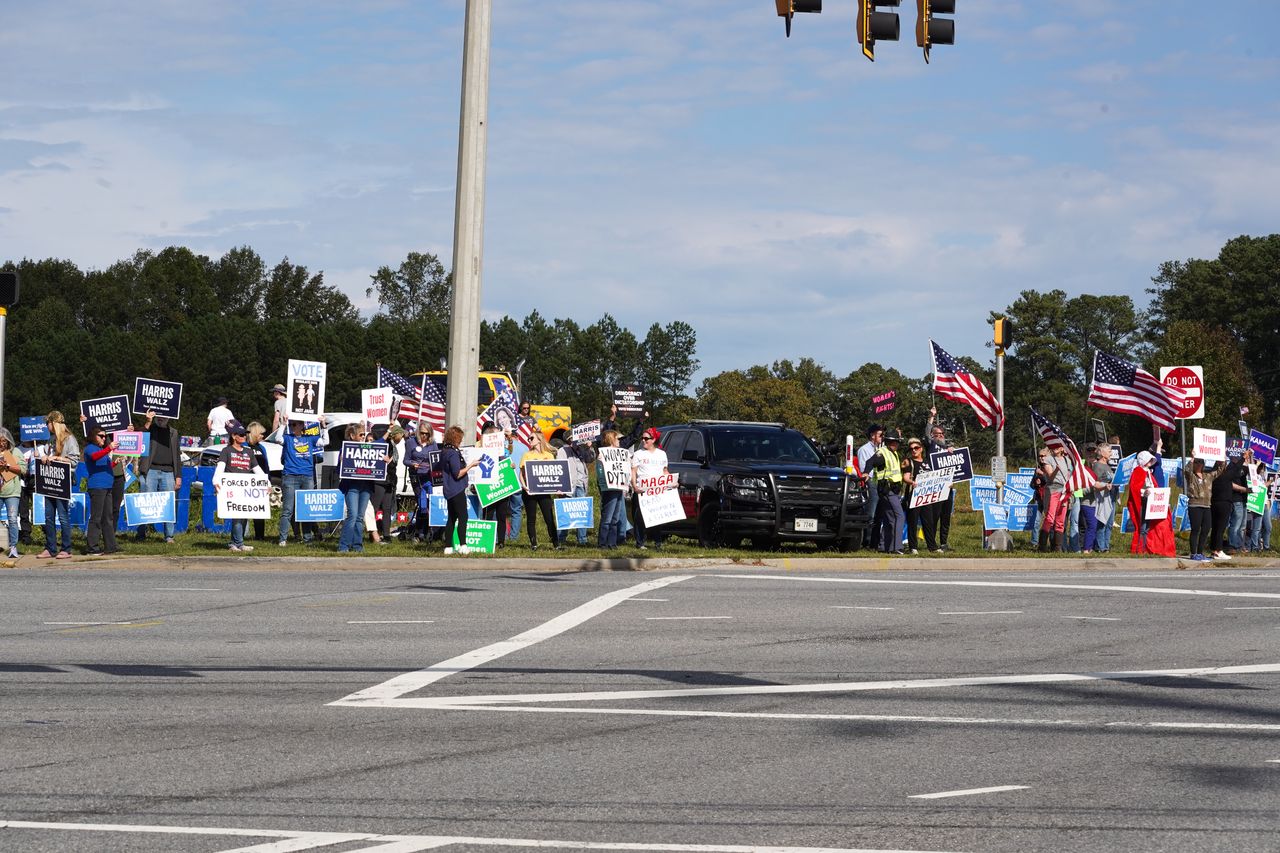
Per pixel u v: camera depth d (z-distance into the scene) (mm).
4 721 10016
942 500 26234
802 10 15641
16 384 133625
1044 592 19625
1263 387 130125
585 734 9719
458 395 24812
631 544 26344
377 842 6930
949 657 13469
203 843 6906
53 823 7273
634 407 55250
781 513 25094
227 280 182250
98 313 159125
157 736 9539
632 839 7008
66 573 20844
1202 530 26641
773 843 6949
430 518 24719
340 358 136125
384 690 11344
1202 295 132375
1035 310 129500
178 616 15852
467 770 8594
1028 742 9547
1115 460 31266
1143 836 7145
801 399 106375
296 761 8805
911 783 8320
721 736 9680
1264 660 13438
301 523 26266
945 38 15922
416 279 172375
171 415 24484
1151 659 13445
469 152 24812
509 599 17766
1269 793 8109
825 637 14734
